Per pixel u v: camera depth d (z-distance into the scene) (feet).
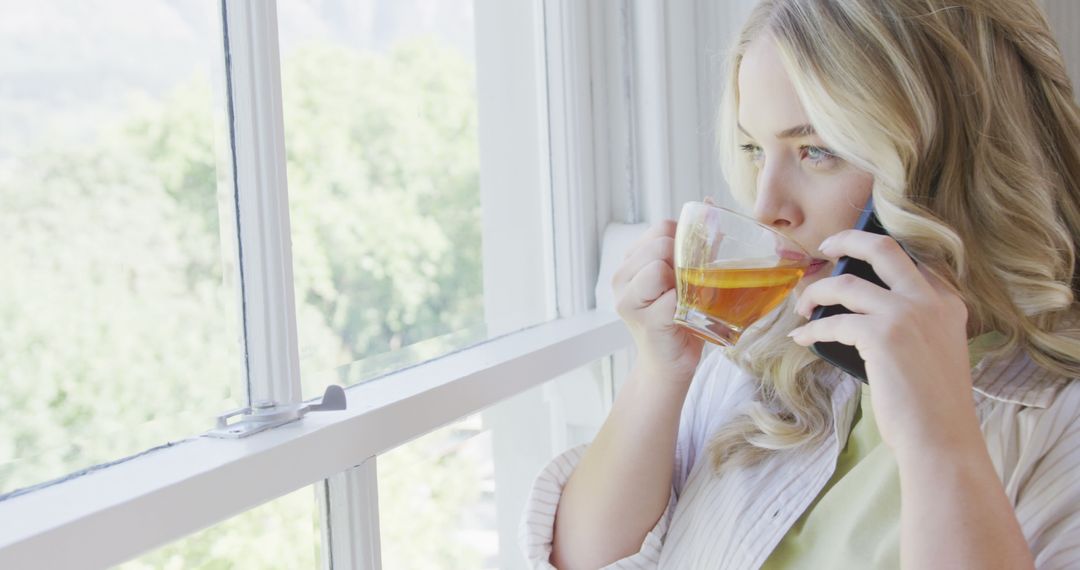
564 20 5.32
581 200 5.49
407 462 4.04
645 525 4.13
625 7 5.69
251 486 2.82
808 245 3.35
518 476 5.04
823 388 3.76
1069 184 3.44
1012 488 3.05
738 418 3.96
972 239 3.26
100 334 2.78
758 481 3.76
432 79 4.32
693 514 3.97
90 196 2.76
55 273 2.66
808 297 2.94
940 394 2.68
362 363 3.85
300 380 3.43
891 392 2.69
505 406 4.87
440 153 4.40
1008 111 3.26
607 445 4.16
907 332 2.72
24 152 2.57
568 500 4.28
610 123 5.79
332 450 3.15
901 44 3.12
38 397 2.60
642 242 3.89
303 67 3.53
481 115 4.73
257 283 3.30
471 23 4.62
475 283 4.69
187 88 3.08
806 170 3.33
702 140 6.15
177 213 3.05
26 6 2.57
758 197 3.38
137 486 2.55
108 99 2.81
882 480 3.33
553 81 5.39
